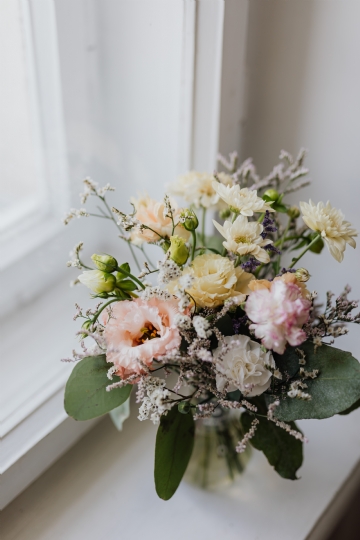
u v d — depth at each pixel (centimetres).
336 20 87
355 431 96
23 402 85
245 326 76
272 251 80
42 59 88
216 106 91
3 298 90
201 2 85
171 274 71
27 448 83
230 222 74
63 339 92
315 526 86
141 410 72
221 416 86
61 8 87
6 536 84
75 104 92
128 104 95
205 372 74
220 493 89
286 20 90
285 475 83
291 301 69
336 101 91
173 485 79
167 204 74
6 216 89
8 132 87
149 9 88
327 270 100
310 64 91
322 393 73
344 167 94
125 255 102
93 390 74
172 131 94
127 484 89
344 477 91
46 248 94
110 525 85
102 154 97
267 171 100
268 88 95
